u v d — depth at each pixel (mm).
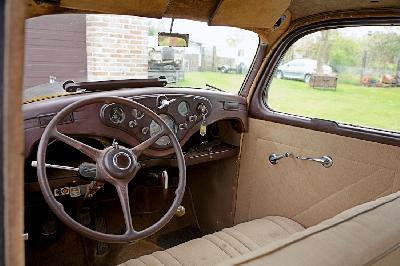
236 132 2363
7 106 406
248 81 2303
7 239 441
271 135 2203
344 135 1872
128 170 1367
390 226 802
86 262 2074
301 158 2072
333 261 655
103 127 1713
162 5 1600
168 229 2506
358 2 1656
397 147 1688
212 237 1771
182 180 1540
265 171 2262
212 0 1635
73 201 1967
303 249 682
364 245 718
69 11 1536
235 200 2441
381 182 1765
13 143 417
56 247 2002
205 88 2225
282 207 2203
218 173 2504
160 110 1898
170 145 1941
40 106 1564
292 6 1805
